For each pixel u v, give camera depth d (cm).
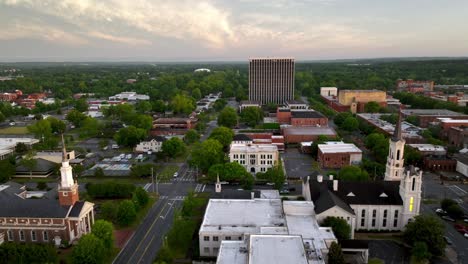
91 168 19188
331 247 9056
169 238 11275
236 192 13388
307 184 12850
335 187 12394
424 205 14150
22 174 17950
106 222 10494
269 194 13525
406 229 11200
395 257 10394
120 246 11075
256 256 8419
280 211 11900
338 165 19375
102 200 14738
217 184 13600
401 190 12025
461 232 11900
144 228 12300
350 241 10219
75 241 11256
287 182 16925
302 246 8912
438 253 10419
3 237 11175
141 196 13650
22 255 9125
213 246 10631
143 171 17275
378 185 12406
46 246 9725
